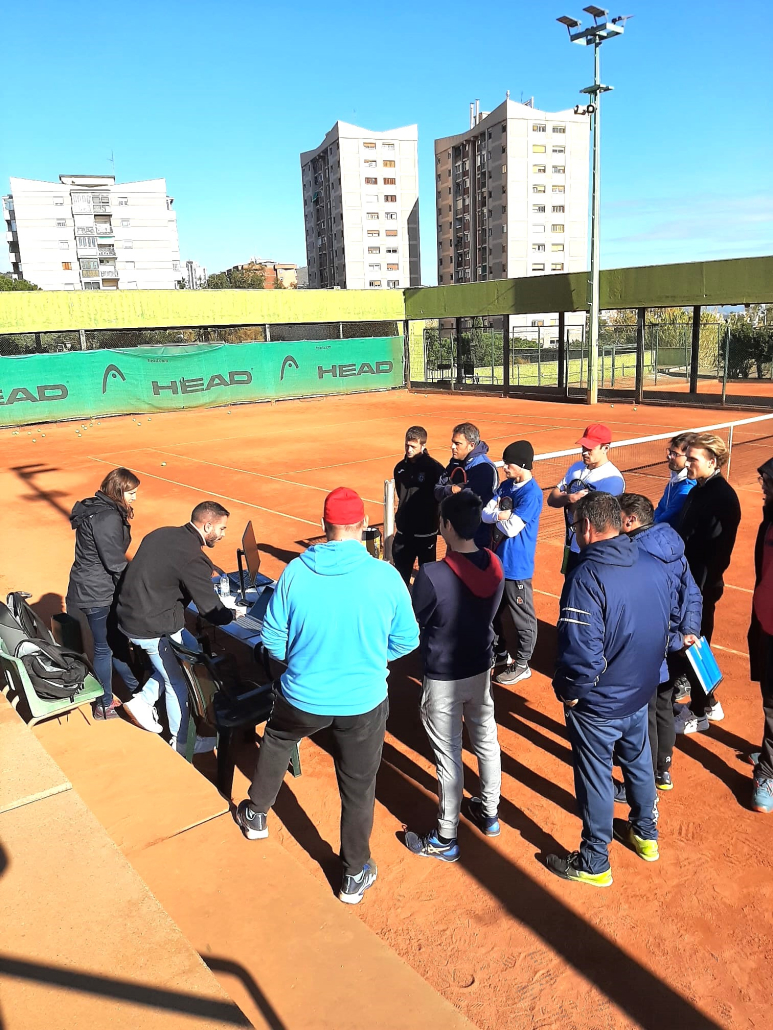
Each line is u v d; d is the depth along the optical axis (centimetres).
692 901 342
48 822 331
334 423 2392
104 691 475
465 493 350
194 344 2869
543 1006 286
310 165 11694
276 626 308
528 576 540
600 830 343
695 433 471
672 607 378
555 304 2877
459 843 387
